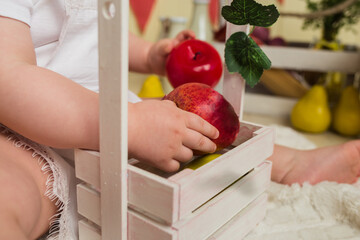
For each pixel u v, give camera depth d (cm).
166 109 54
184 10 229
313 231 68
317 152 88
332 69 142
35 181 55
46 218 58
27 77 51
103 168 49
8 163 53
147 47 107
